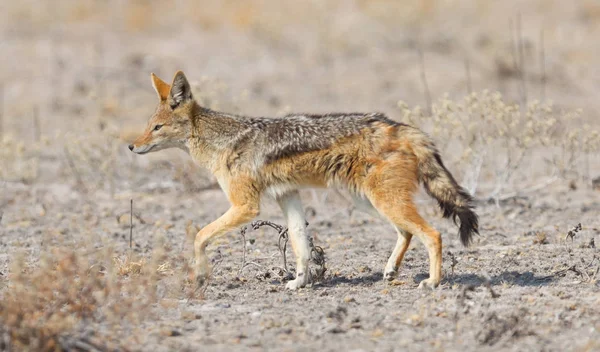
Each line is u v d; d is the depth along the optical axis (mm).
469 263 16891
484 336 12094
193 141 16328
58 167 28172
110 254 14852
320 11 45750
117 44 41344
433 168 14820
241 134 15750
